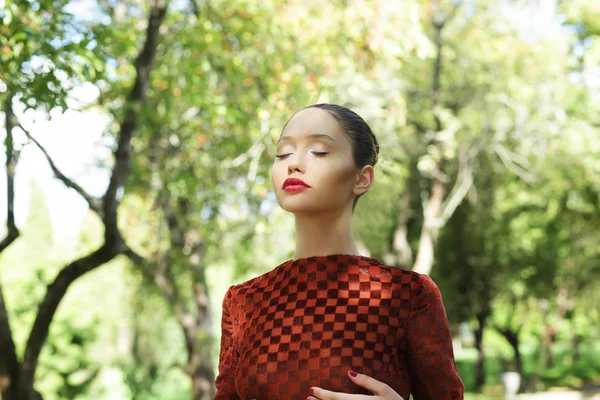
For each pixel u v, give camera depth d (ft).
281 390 5.34
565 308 100.73
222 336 6.15
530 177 52.29
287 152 5.62
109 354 69.46
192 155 33.19
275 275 5.82
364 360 5.29
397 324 5.44
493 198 68.69
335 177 5.52
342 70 30.45
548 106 48.75
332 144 5.54
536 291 83.92
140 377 72.43
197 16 28.14
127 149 25.12
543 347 114.62
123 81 27.17
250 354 5.57
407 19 28.04
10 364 24.17
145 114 25.67
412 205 66.49
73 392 67.26
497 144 50.85
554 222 72.28
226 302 6.11
